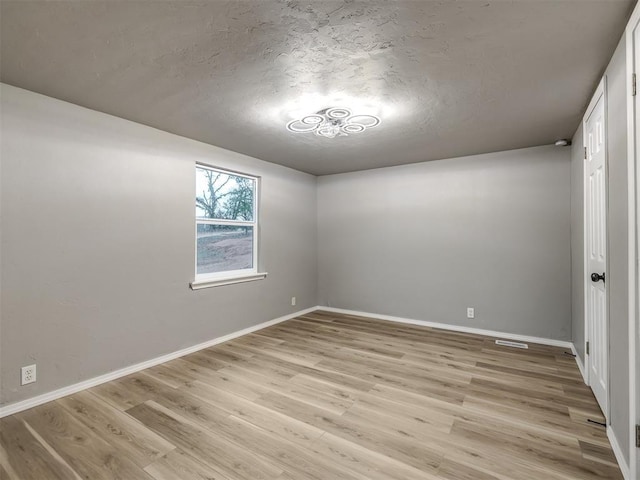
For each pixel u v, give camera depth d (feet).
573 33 5.32
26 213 7.33
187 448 5.92
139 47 5.71
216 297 11.86
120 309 9.04
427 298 14.08
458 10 4.78
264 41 5.57
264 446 5.98
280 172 14.87
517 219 12.20
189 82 7.01
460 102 8.03
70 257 8.05
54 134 7.77
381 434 6.35
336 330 13.47
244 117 8.99
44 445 6.01
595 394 7.72
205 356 10.56
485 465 5.47
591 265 8.07
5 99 7.04
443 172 13.66
